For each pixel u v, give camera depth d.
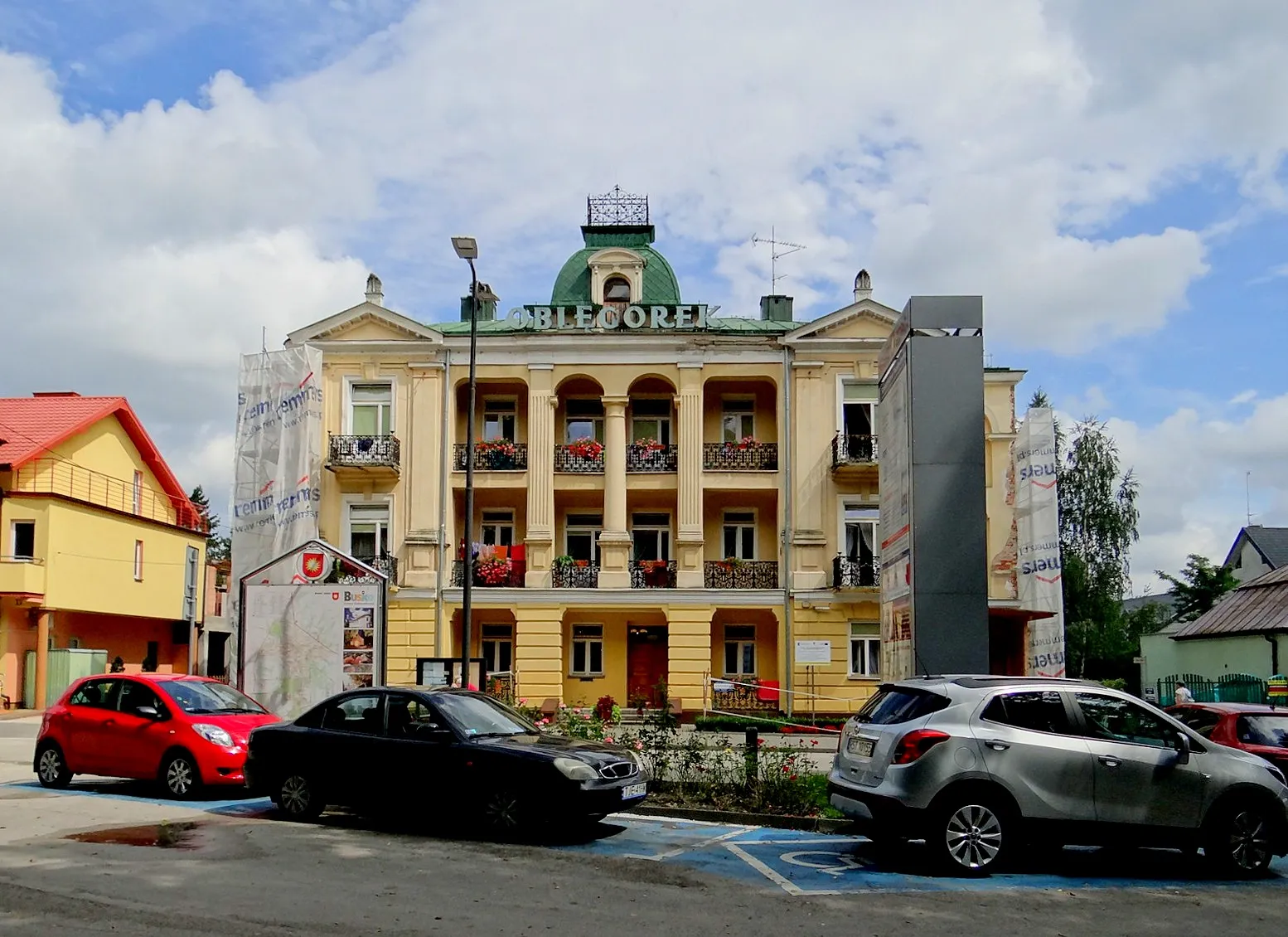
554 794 12.30
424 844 12.07
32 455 38.19
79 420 41.19
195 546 49.53
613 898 9.62
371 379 35.34
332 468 34.44
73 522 39.50
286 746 13.72
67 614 40.41
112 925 8.46
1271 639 31.89
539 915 8.95
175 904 9.12
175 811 14.30
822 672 33.97
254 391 33.94
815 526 34.59
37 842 11.89
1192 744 11.18
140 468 46.53
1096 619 47.38
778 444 35.34
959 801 10.76
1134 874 11.20
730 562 35.19
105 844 11.77
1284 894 10.36
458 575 35.16
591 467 35.72
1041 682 11.41
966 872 10.72
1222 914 9.52
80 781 17.55
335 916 8.78
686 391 35.22
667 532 36.75
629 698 35.59
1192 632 35.97
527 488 35.19
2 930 8.28
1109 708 11.29
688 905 9.46
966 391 16.39
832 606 34.19
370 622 21.31
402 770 12.97
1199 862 11.86
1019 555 31.98
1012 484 34.66
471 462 23.77
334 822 13.52
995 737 10.88
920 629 15.96
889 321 34.97
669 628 34.41
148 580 45.16
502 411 37.12
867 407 35.22
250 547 33.16
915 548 16.12
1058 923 9.10
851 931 8.70
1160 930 8.91
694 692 34.06
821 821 13.39
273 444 33.62
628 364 35.44
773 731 30.23
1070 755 10.90
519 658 34.38
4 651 36.84
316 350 34.03
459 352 35.38
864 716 11.80
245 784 14.61
